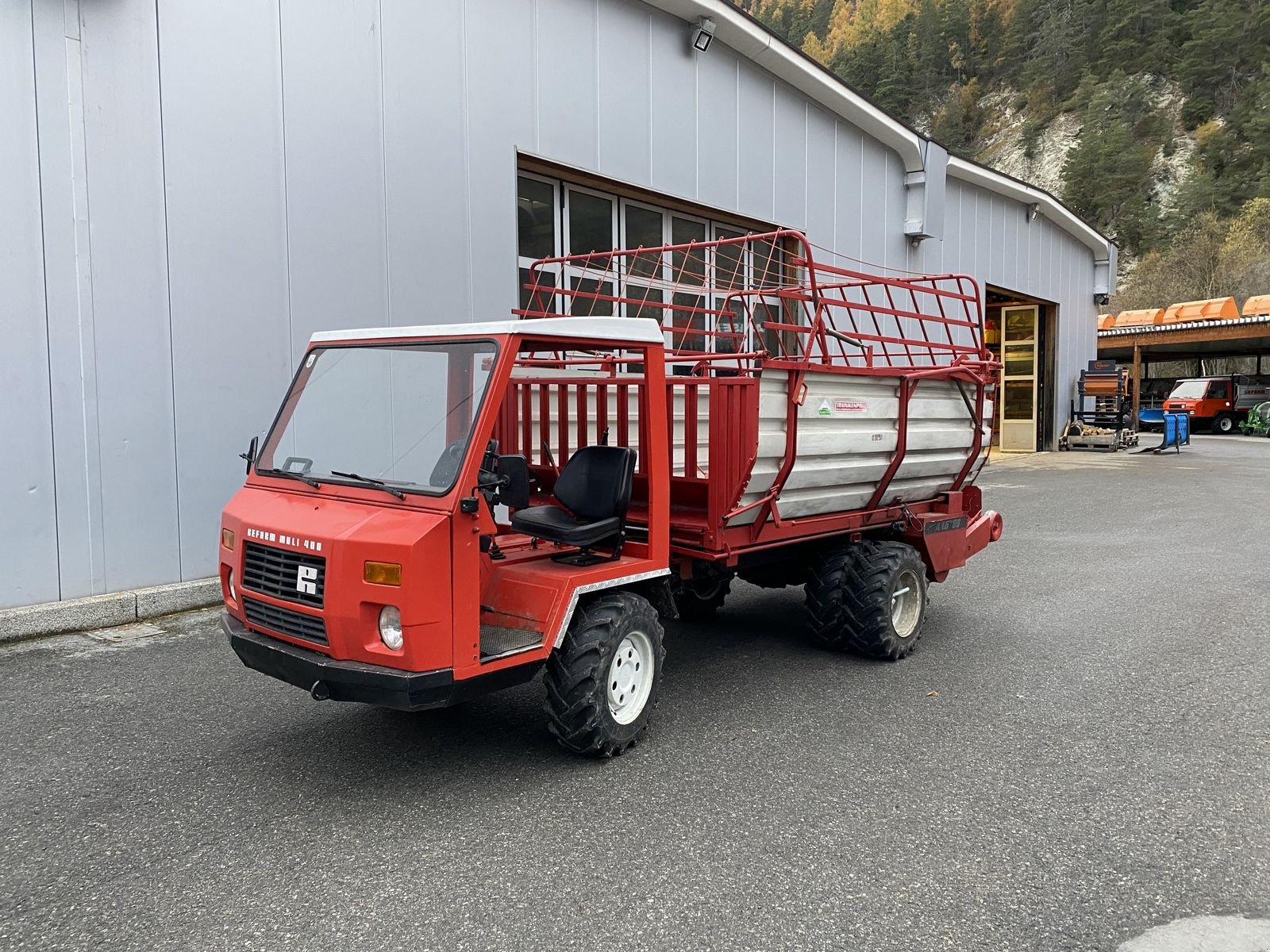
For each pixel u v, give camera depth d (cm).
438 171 839
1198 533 1091
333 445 407
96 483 644
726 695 518
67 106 616
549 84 933
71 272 624
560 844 342
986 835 351
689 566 507
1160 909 300
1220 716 482
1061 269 2342
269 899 305
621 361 513
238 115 702
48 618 611
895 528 617
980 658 592
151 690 513
